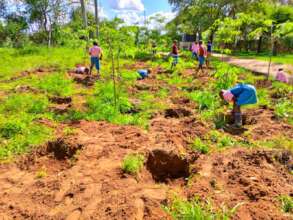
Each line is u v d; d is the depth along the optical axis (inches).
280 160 208.8
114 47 336.5
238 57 1034.7
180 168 207.9
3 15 1414.9
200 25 1486.2
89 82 462.0
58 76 479.8
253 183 173.5
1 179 193.0
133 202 157.5
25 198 169.9
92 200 163.0
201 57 592.7
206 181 180.2
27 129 264.2
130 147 225.6
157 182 194.7
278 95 397.1
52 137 252.7
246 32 1125.1
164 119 303.4
